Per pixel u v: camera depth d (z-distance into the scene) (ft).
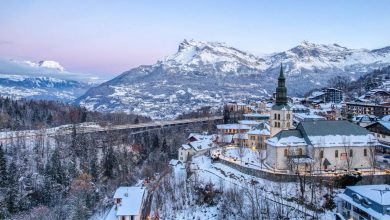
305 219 355.56
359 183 407.23
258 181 438.40
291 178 423.64
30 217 451.94
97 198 515.50
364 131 465.47
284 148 449.48
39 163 584.40
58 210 468.34
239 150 570.46
